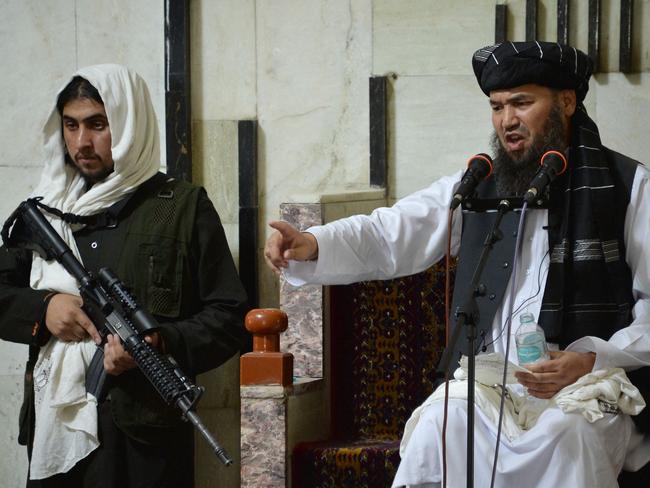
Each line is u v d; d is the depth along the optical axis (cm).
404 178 700
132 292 586
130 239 594
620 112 667
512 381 518
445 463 473
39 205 598
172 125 712
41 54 732
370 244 570
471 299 448
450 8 688
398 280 649
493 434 496
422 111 695
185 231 604
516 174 549
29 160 732
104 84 598
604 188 539
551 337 532
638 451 515
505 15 676
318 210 622
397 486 496
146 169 612
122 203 599
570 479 481
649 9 659
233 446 709
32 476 571
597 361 501
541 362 497
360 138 705
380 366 650
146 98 618
